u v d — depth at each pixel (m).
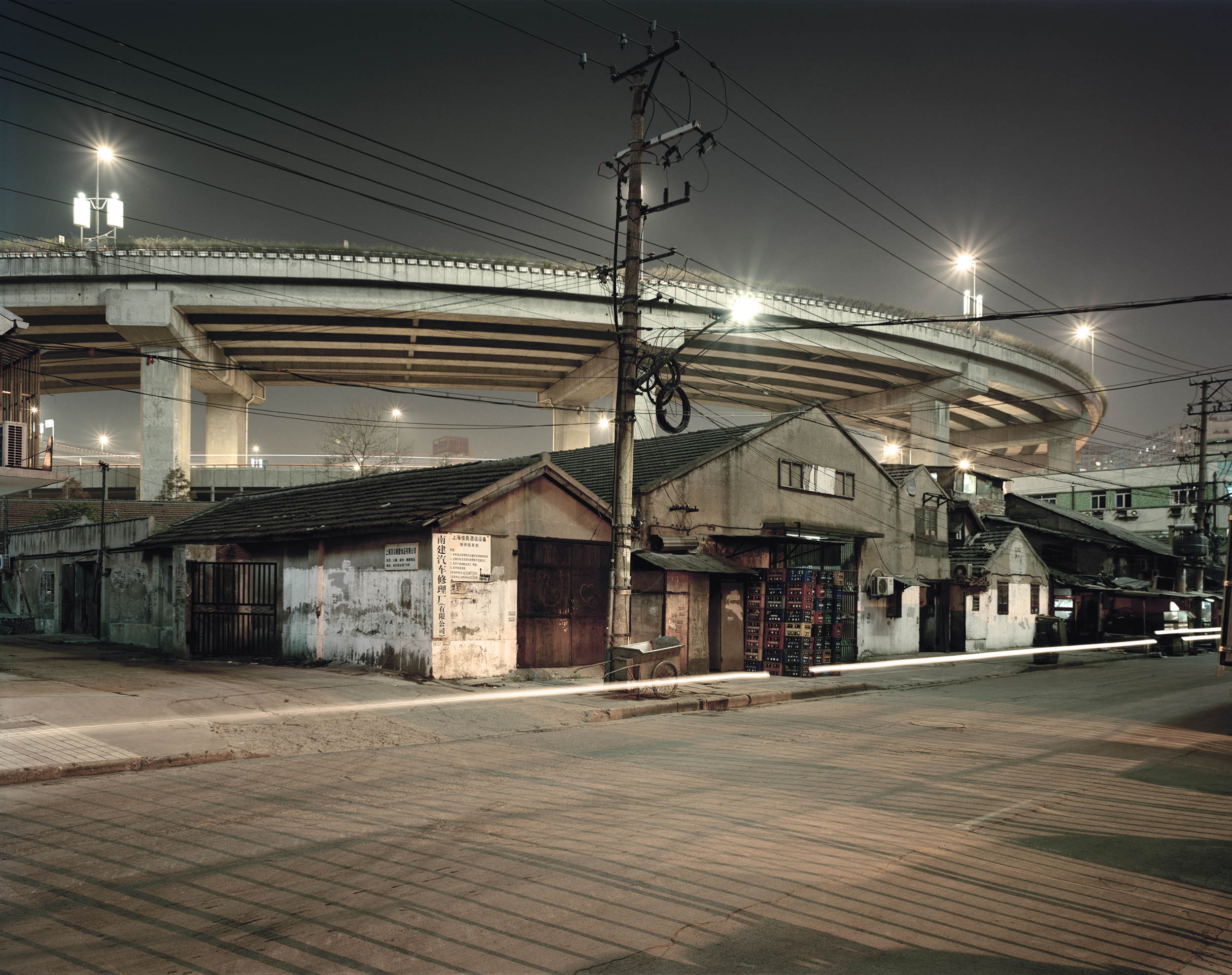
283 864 5.71
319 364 69.62
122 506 39.75
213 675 15.03
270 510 21.67
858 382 77.94
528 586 16.69
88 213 52.09
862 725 13.03
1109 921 4.96
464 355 67.88
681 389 16.19
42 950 4.33
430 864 5.73
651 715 13.95
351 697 13.15
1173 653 34.66
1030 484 74.50
